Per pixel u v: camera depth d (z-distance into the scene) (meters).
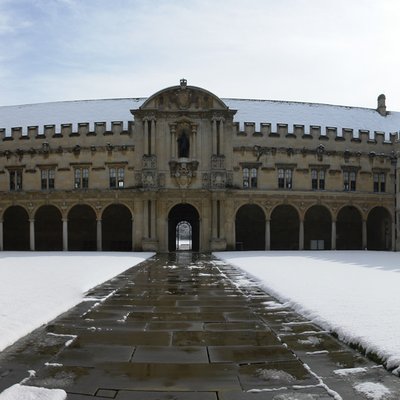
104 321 14.32
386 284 20.72
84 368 9.56
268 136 62.34
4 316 13.69
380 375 8.91
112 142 61.78
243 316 15.00
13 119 70.44
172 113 61.00
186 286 22.91
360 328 11.70
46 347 11.19
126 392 8.21
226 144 61.22
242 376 9.04
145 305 17.33
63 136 62.59
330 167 63.66
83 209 65.50
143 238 59.88
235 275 28.30
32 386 8.41
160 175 60.84
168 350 10.95
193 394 8.12
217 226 59.94
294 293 18.11
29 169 63.41
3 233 66.88
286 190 62.09
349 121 72.00
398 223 63.59
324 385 8.44
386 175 65.50
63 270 29.14
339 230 67.12
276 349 10.94
